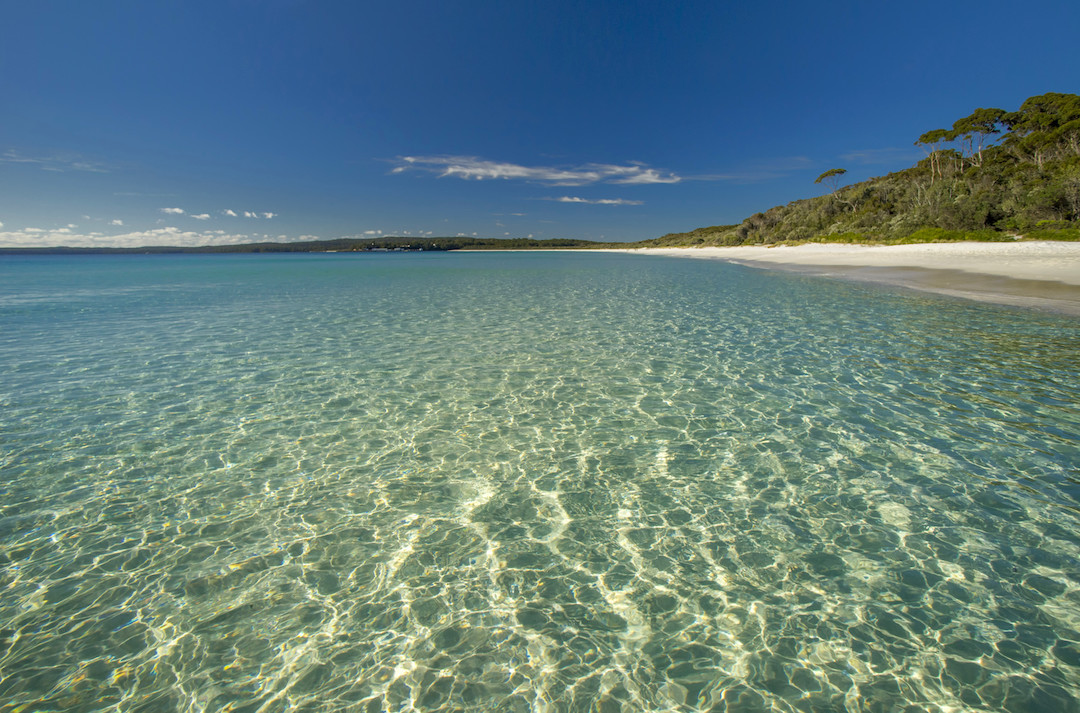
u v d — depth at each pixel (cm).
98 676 290
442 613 336
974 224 3697
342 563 388
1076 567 362
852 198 5691
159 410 709
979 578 355
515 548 404
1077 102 4738
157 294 2244
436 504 470
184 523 443
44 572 380
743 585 356
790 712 260
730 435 607
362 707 269
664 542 407
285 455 572
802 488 482
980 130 5266
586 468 534
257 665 297
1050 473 493
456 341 1148
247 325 1379
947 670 282
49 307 1772
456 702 271
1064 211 3334
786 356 957
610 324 1340
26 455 570
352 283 2852
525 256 9088
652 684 279
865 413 660
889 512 438
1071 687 269
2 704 271
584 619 328
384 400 750
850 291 1889
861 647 300
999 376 794
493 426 650
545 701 270
